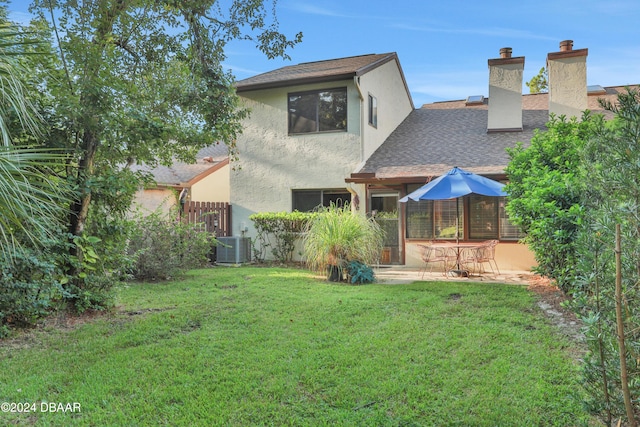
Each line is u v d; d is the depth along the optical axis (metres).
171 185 13.93
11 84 4.77
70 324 6.25
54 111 6.05
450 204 12.22
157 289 8.80
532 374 4.28
